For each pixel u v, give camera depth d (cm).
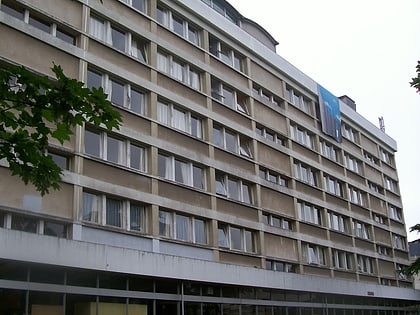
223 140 2767
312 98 3741
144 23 2459
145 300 2006
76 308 1761
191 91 2611
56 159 1933
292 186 3216
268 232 2867
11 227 1727
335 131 3884
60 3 2086
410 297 4169
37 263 1634
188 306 2192
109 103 796
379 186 4553
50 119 780
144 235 2147
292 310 2820
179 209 2331
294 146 3362
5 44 1844
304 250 3200
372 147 4609
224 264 2378
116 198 2106
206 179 2561
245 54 3111
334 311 3203
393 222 4619
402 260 4559
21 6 1955
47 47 1981
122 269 1895
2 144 779
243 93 3003
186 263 2177
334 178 3797
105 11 2264
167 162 2388
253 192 2873
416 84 1619
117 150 2183
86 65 2108
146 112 2344
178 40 2628
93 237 1956
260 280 2572
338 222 3725
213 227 2497
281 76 3422
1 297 1562
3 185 1705
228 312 2386
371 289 3612
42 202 1803
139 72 2353
